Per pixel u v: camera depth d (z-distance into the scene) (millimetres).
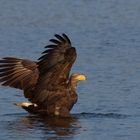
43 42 24859
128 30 27656
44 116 15852
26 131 14305
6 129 14492
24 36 25953
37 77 15742
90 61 21828
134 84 19031
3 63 15805
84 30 27641
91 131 14328
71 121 15352
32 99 15883
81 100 17359
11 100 17250
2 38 25453
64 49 15195
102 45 24453
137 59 22156
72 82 16000
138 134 14094
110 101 17250
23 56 22453
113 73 20281
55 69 15500
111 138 13727
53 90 15844
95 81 19359
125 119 15508
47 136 13836
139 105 16875
